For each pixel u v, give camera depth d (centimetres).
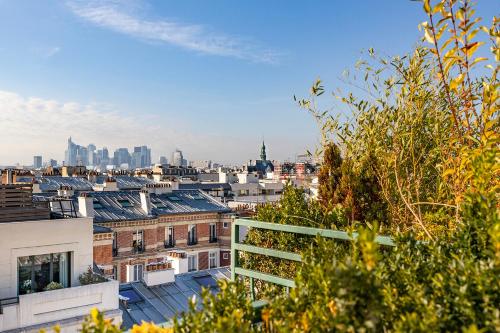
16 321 1230
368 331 171
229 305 221
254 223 388
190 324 209
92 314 189
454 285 194
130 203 3275
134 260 3067
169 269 1984
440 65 338
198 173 8200
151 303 1803
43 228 1348
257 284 553
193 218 3456
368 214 654
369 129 600
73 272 1400
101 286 1388
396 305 200
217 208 3625
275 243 591
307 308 212
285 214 593
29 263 1331
